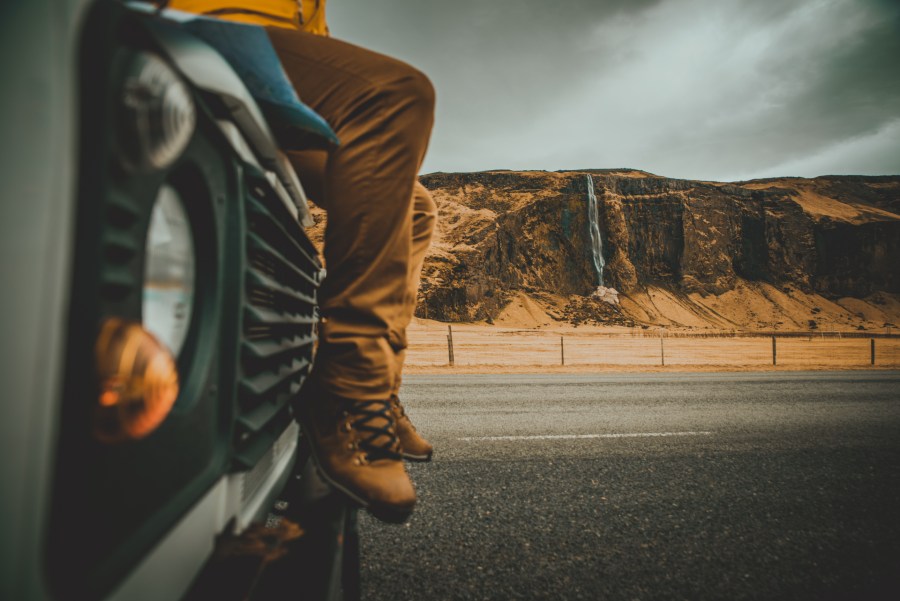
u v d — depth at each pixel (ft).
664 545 7.09
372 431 3.45
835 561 6.77
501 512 8.16
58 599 1.23
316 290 5.28
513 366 54.03
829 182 612.29
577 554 6.72
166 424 1.83
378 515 3.37
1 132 1.20
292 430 4.60
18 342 1.14
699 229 451.94
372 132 3.44
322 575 2.69
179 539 1.98
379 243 3.48
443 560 6.41
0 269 1.15
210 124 2.20
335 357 3.51
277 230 3.36
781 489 9.75
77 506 1.28
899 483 10.31
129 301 1.56
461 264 329.11
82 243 1.28
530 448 12.76
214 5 3.48
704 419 17.75
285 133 3.18
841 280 473.67
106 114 1.31
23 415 1.13
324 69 3.50
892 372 51.11
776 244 474.90
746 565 6.57
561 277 398.83
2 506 1.09
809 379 37.86
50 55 1.22
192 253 2.23
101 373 1.33
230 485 2.63
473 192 445.78
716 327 395.75
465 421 16.83
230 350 2.48
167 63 1.73
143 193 1.60
